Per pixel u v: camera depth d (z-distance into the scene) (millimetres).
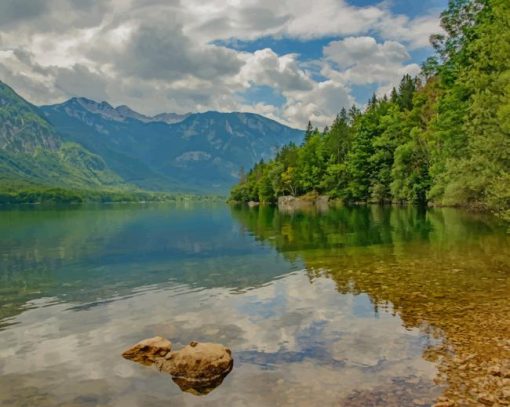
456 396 9430
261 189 160000
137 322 16203
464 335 13117
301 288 20391
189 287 22125
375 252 29484
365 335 13594
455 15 48781
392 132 89000
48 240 46844
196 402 9906
